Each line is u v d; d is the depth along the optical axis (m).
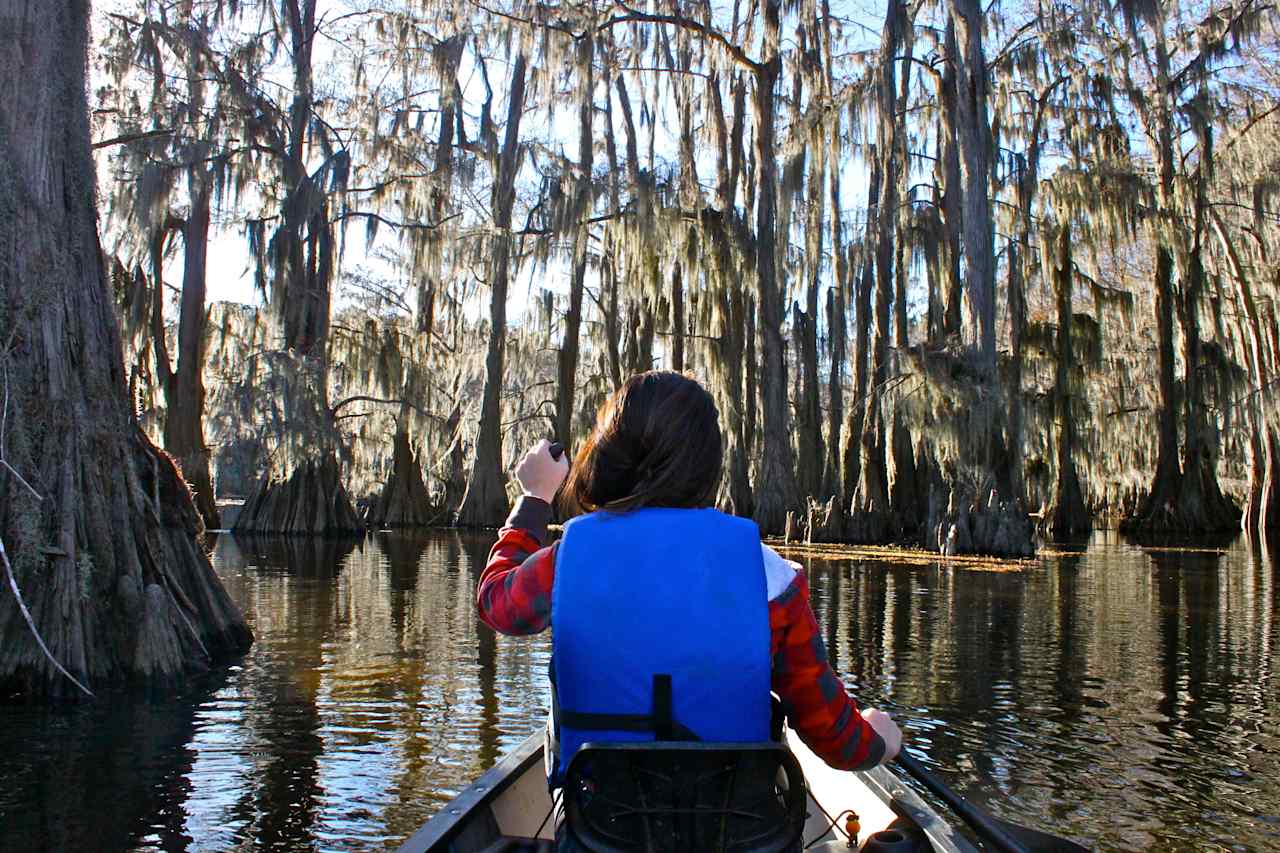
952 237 28.70
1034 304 38.00
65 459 7.87
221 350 30.53
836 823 3.22
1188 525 33.78
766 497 28.84
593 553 2.08
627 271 31.50
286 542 24.06
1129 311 33.31
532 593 2.18
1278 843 5.03
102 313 8.51
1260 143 30.03
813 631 2.12
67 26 8.38
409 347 34.31
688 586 2.04
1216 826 5.25
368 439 33.16
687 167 31.59
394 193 30.38
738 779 1.99
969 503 22.97
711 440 2.21
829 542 26.84
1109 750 6.54
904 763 3.38
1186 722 7.24
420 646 9.81
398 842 4.85
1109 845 4.99
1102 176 29.77
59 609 7.63
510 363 37.25
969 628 11.43
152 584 8.32
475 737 6.56
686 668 2.00
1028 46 29.75
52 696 7.43
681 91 34.28
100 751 6.19
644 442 2.18
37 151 8.00
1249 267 34.12
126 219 25.23
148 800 5.36
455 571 17.17
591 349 41.22
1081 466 38.59
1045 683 8.50
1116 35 29.06
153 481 8.97
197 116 25.03
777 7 29.55
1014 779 5.97
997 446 23.22
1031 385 34.47
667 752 1.96
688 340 31.52
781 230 29.05
